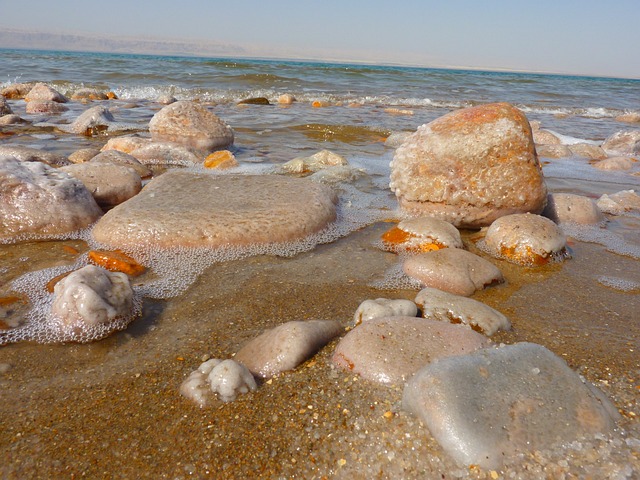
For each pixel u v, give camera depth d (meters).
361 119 2.51
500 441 0.42
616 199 1.15
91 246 0.82
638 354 0.57
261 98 3.16
